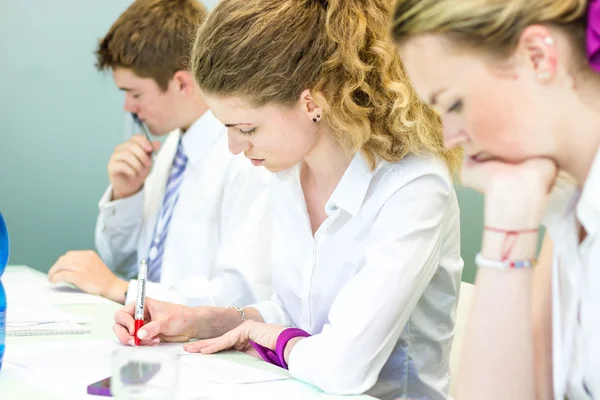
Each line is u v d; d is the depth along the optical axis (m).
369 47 1.23
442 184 1.26
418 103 1.25
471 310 1.02
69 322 1.46
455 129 0.93
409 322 1.36
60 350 1.24
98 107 2.83
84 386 1.03
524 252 0.97
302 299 1.45
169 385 0.93
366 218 1.31
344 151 1.34
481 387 1.00
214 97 1.23
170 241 2.06
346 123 1.25
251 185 1.85
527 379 1.00
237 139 1.28
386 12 1.24
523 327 0.99
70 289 1.88
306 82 1.22
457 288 1.41
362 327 1.15
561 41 0.85
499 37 0.85
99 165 2.84
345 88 1.23
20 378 1.06
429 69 0.90
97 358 1.19
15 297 1.74
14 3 2.74
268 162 1.30
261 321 1.49
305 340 1.19
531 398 1.00
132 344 1.31
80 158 2.83
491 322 1.00
